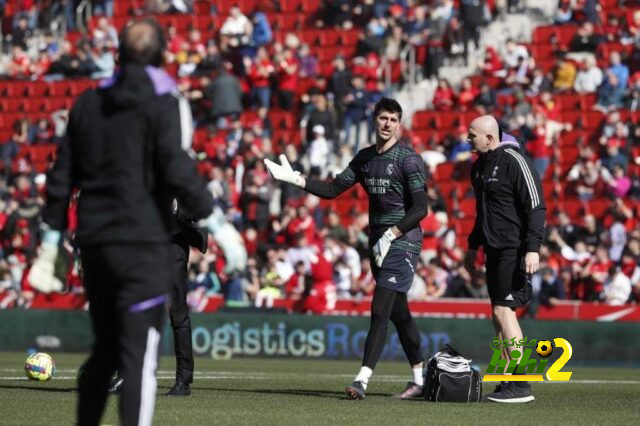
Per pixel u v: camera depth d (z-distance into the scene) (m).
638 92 71.06
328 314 55.72
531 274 27.48
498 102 72.12
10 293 63.28
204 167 70.31
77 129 16.17
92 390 16.59
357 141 71.50
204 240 27.56
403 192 27.78
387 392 30.69
